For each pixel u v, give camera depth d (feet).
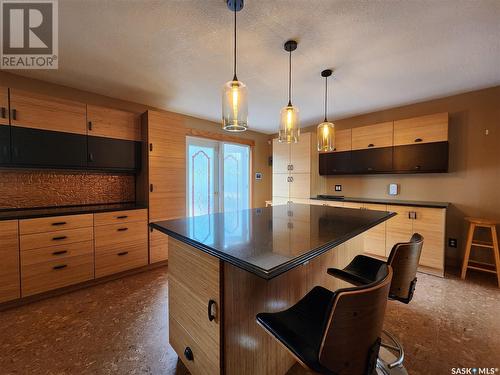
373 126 11.80
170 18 5.39
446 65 7.55
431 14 5.22
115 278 9.07
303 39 6.16
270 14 5.25
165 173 10.48
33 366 4.82
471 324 6.24
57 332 5.88
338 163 13.15
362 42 6.29
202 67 7.69
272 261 2.76
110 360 4.99
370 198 12.76
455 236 10.25
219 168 15.24
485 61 7.29
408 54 6.88
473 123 9.78
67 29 5.79
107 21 5.48
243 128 5.76
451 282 8.72
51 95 8.91
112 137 9.61
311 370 2.68
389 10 5.11
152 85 9.14
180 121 11.00
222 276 3.60
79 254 8.13
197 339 4.16
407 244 4.27
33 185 8.76
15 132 7.44
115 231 9.00
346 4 4.95
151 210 10.03
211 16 5.33
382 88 9.39
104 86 9.26
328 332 2.50
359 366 2.72
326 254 5.85
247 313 3.91
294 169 14.19
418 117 10.50
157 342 5.54
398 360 4.70
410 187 11.51
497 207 9.36
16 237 7.00
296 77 8.36
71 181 9.61
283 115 7.00
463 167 10.05
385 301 2.83
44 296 7.54
